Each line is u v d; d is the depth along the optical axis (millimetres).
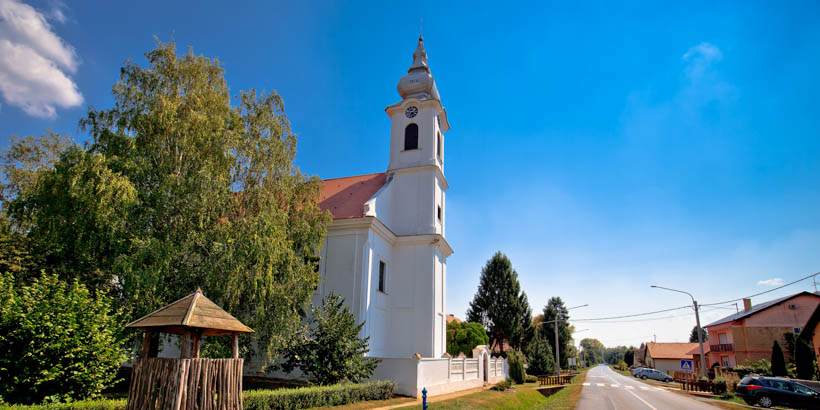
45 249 15414
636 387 38312
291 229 19594
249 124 19812
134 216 15188
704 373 34406
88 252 14898
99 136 16594
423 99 30703
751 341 45656
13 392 10508
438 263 28531
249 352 20594
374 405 15664
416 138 30453
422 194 28875
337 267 24109
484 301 50812
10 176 24609
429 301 25984
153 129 16578
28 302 11055
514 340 50000
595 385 40156
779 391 22188
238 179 18766
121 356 12734
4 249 15211
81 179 14359
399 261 27391
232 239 16016
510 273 51875
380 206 27109
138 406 7578
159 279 14680
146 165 15867
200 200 15828
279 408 12648
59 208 14758
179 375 7527
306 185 20906
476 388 26031
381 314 25391
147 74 17469
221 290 15539
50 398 10727
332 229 24828
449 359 22938
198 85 18219
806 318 44406
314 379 16969
